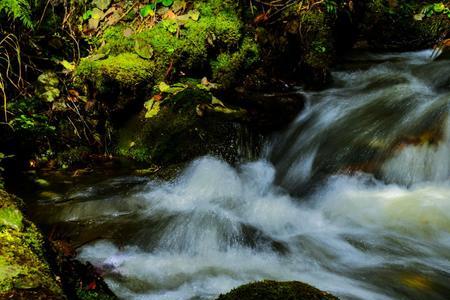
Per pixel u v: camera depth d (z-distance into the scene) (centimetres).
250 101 578
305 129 553
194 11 616
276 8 687
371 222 399
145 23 616
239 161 507
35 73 561
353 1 802
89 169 502
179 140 512
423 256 345
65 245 331
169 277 309
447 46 754
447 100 524
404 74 682
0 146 485
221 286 299
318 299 198
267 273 320
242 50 630
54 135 517
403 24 859
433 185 447
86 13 622
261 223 405
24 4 503
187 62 588
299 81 674
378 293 295
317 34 701
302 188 484
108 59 552
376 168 469
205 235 374
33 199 423
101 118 548
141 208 414
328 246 362
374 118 535
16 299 167
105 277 300
